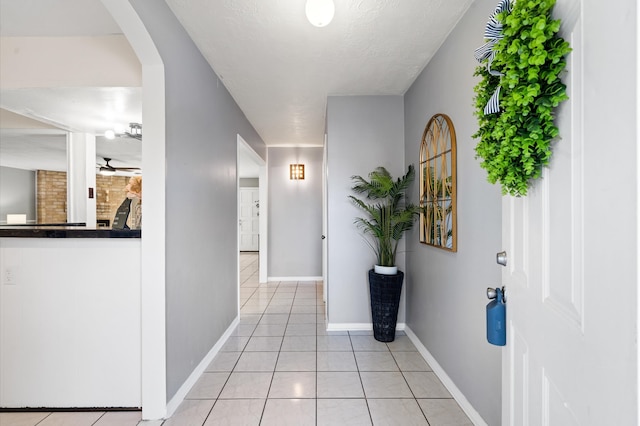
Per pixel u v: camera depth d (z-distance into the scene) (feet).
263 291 15.51
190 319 6.75
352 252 10.05
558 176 2.32
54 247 5.93
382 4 5.62
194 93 6.90
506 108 2.60
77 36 7.28
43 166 22.89
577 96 2.06
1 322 5.95
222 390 6.64
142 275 5.58
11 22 6.66
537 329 2.66
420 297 8.52
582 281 1.99
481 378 5.30
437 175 7.14
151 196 5.53
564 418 2.19
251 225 31.17
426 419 5.67
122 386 5.93
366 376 7.20
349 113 10.02
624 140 1.58
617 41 1.63
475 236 5.49
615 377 1.64
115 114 9.61
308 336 9.70
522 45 2.26
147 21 4.98
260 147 15.61
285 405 6.10
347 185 10.03
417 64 7.92
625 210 1.57
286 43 6.91
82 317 5.94
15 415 5.77
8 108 9.05
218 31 6.45
